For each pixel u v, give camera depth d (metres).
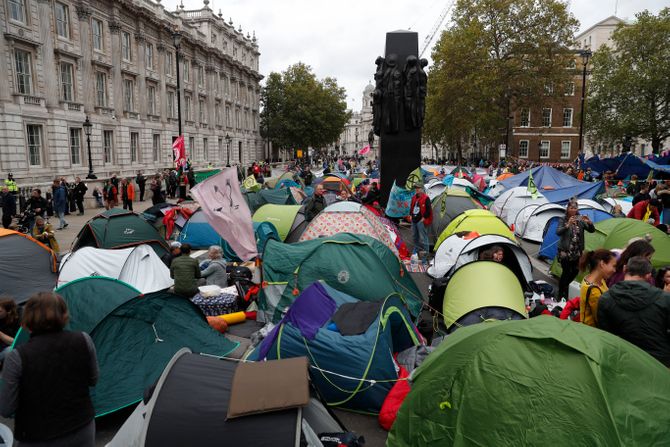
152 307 6.60
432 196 20.64
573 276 9.24
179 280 8.45
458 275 8.23
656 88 42.09
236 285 9.38
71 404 3.53
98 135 35.78
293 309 6.43
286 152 92.38
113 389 5.86
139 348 6.30
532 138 58.16
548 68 43.72
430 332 7.85
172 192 32.19
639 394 3.52
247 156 72.88
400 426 4.22
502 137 58.34
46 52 30.19
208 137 57.97
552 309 8.09
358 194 22.48
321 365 5.92
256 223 13.61
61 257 11.68
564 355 3.71
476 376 3.84
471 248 10.20
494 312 7.37
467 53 42.97
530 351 3.81
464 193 16.53
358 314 6.35
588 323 5.26
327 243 8.58
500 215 19.08
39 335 3.52
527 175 22.47
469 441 3.65
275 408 3.98
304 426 4.11
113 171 37.62
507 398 3.63
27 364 3.40
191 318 7.09
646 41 42.50
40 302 3.52
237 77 67.75
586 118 47.34
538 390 3.58
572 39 45.25
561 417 3.44
